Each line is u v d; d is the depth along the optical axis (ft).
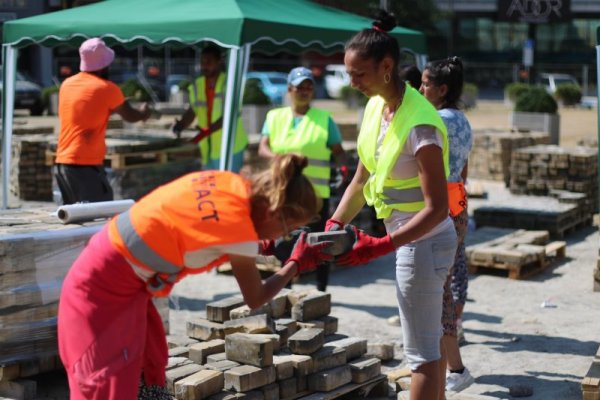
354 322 28.58
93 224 21.12
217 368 19.38
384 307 30.53
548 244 39.09
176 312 29.63
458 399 19.94
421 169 15.20
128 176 39.99
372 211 40.29
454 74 20.71
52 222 21.39
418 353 16.17
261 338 19.75
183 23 35.73
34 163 50.21
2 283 19.16
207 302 31.17
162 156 41.86
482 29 213.87
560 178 47.11
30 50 127.65
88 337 13.29
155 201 13.19
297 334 20.65
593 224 46.29
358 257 14.58
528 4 183.42
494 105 148.25
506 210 42.19
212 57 39.34
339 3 96.43
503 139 58.29
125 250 13.06
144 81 132.98
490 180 59.21
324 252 14.19
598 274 32.30
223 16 35.09
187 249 12.98
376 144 15.94
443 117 20.11
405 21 175.63
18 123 60.13
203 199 12.98
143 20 36.96
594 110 130.93
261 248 15.21
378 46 15.03
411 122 15.23
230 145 35.14
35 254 19.61
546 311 29.76
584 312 29.60
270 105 87.30
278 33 36.37
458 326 25.93
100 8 40.50
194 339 21.85
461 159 20.38
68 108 29.35
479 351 25.40
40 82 128.26
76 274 13.47
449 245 16.03
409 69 25.43
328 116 29.27
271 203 12.87
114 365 13.28
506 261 34.32
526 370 23.68
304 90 29.07
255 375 19.11
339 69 156.76
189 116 40.60
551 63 214.48
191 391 18.28
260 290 13.53
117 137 43.29
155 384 14.80
